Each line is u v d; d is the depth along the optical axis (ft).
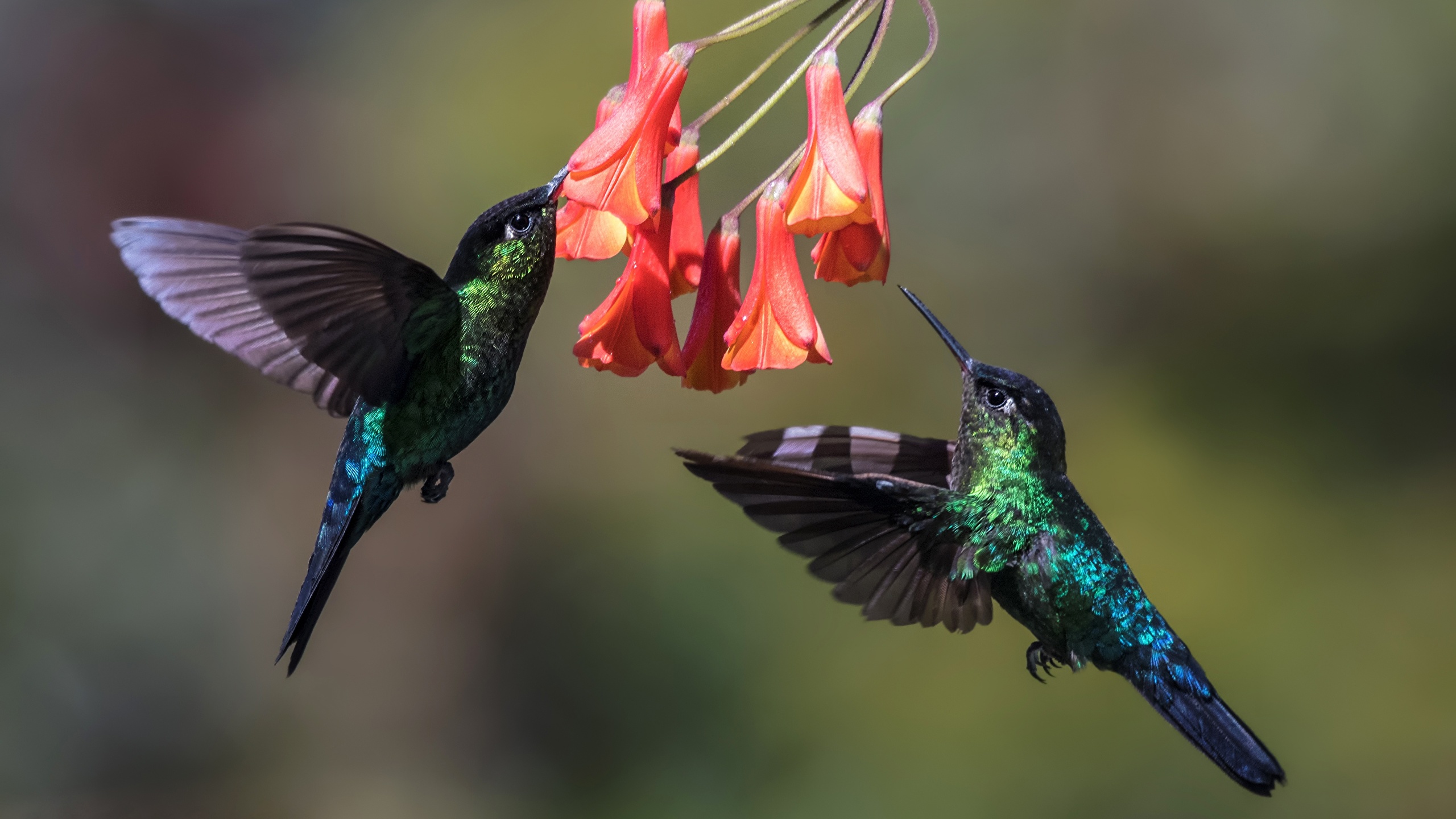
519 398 43.60
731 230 11.96
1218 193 39.91
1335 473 38.78
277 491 49.19
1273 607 36.09
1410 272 39.47
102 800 44.83
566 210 13.15
